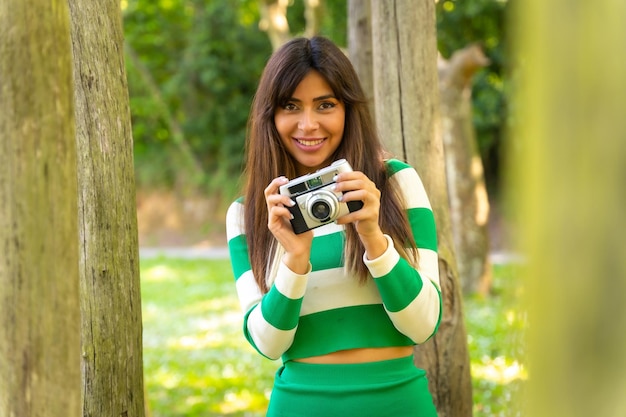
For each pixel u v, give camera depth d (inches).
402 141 119.6
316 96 77.8
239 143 723.4
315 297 75.9
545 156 18.6
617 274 17.9
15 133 49.7
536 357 18.7
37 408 50.5
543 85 18.6
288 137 79.9
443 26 602.9
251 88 734.5
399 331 75.4
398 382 74.5
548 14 18.6
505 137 23.4
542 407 18.5
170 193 715.4
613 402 17.8
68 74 51.1
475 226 385.4
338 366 74.9
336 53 79.7
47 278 50.2
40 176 49.8
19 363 50.7
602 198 18.0
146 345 315.9
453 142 382.3
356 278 74.9
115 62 91.0
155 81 737.0
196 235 687.1
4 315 50.8
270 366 274.2
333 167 71.3
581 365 18.1
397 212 77.6
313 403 74.5
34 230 49.9
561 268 18.3
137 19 717.3
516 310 19.7
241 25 722.8
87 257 88.7
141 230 701.3
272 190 73.2
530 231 18.8
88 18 88.5
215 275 507.5
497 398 206.4
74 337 51.6
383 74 120.2
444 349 122.3
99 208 88.6
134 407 92.8
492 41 616.4
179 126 730.8
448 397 122.6
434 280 77.3
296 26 649.6
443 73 380.5
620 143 17.9
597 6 18.1
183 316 378.0
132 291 92.3
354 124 80.7
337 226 78.0
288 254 71.9
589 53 18.2
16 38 49.4
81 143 88.1
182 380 258.1
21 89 49.5
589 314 18.1
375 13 120.7
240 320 363.3
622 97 18.0
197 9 720.3
